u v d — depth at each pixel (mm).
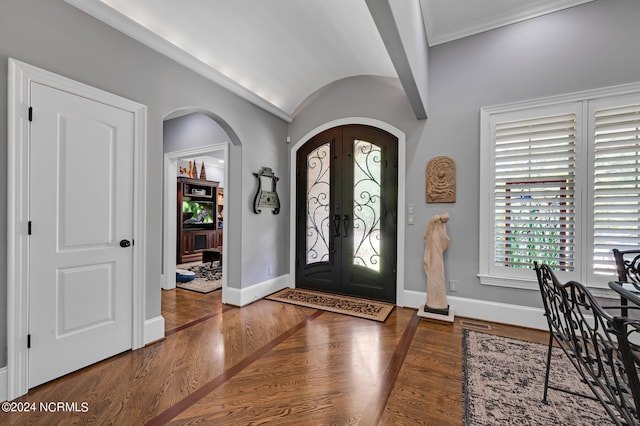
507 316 2842
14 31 1672
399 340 2490
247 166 3498
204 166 7379
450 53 3133
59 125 1877
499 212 2885
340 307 3340
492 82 2936
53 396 1704
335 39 2994
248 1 2402
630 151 2420
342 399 1715
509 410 1610
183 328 2746
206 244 7211
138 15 2275
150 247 2430
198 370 2014
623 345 763
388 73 3457
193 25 2506
